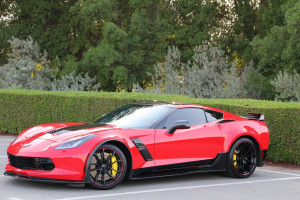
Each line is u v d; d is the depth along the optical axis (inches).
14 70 829.2
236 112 382.9
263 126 312.0
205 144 279.1
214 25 900.0
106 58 824.9
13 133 550.0
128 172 250.4
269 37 723.4
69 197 219.3
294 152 358.6
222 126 290.7
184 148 269.6
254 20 938.7
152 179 280.5
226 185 269.1
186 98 434.0
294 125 357.4
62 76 853.2
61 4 992.2
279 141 364.5
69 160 229.5
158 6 903.7
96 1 855.7
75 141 235.5
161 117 269.9
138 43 874.1
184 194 238.4
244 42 922.1
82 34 986.7
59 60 971.9
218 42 923.4
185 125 262.1
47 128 268.4
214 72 752.3
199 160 276.2
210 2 909.8
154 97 437.4
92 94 469.1
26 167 236.8
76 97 467.5
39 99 502.6
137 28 855.1
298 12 614.5
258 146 305.4
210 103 398.6
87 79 866.8
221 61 762.8
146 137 255.3
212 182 277.6
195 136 274.7
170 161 263.9
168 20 919.7
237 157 297.6
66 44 964.0
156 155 258.2
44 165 232.7
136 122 268.7
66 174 228.8
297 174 320.2
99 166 241.3
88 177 232.5
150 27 868.0
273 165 361.1
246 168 303.0
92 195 225.8
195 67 758.5
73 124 282.4
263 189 260.1
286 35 684.1
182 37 883.4
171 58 845.2
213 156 283.3
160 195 233.3
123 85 892.6
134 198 223.5
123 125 267.3
